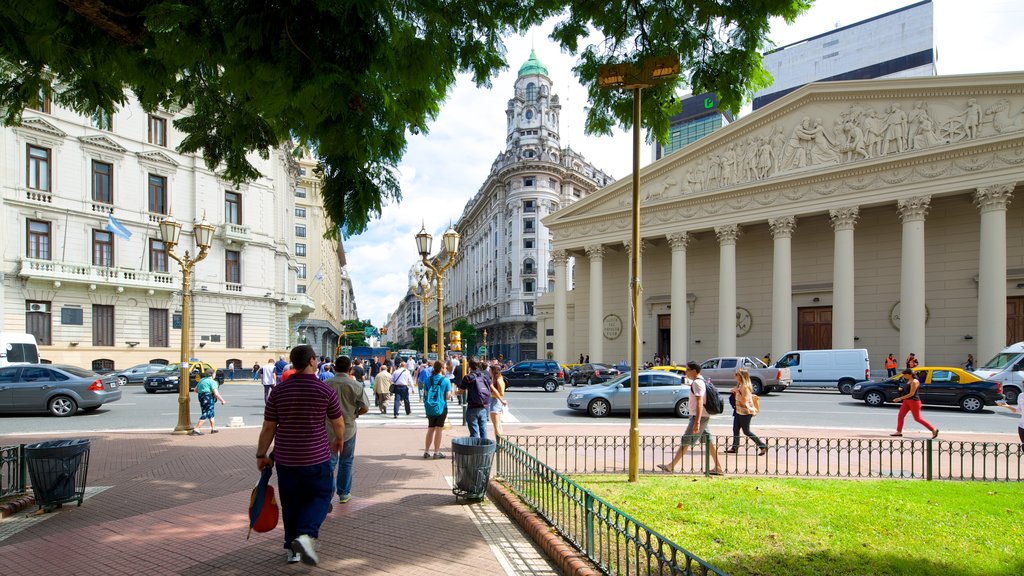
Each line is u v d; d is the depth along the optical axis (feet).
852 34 183.42
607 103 30.58
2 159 91.61
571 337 148.97
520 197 259.80
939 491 24.71
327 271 264.11
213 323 116.88
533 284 254.88
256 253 126.41
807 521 19.89
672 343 119.65
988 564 16.03
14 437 42.91
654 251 136.36
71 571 16.15
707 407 31.01
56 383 57.36
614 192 133.80
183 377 45.01
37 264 94.12
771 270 119.14
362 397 24.09
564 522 19.21
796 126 107.24
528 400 79.30
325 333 245.65
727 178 115.03
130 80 21.18
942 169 91.56
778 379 85.40
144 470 30.71
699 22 25.35
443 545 18.39
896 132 96.32
